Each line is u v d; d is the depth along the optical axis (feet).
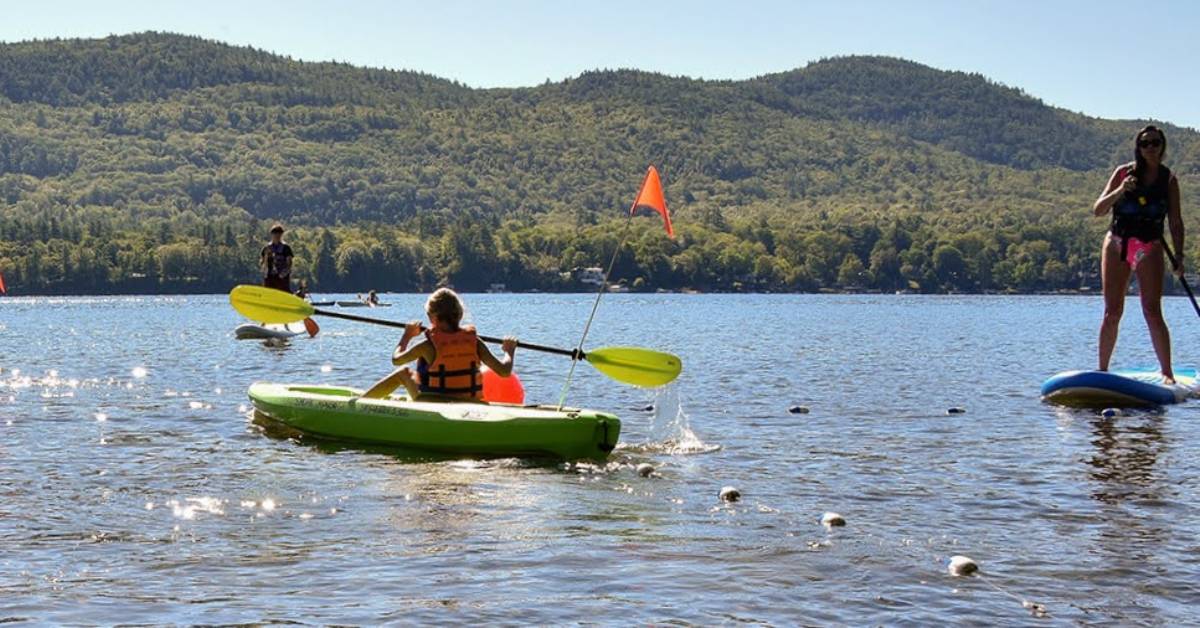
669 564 20.48
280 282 79.66
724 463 31.04
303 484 27.35
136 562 20.38
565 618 17.52
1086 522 23.93
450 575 19.70
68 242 486.38
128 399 43.96
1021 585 19.40
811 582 19.47
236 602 18.17
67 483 27.14
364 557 20.79
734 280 573.33
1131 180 44.01
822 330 123.03
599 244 557.74
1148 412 42.16
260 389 37.58
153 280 473.26
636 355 35.76
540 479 28.37
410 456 31.50
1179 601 18.62
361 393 37.50
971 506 25.48
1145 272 44.80
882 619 17.61
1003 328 132.16
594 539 22.24
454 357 34.14
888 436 36.24
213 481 27.61
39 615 17.52
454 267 531.09
